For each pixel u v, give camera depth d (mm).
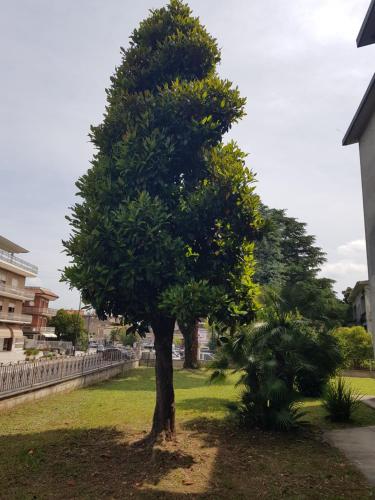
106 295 7098
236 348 9492
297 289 10406
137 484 5688
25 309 55125
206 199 7660
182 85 8234
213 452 7285
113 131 8516
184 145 8078
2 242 45688
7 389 11305
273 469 6469
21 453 7074
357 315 33625
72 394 14734
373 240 7262
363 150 7762
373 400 13344
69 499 5141
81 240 7047
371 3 6254
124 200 7355
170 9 9492
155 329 8344
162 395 8031
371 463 6809
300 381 13047
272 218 8484
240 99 8500
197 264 8094
